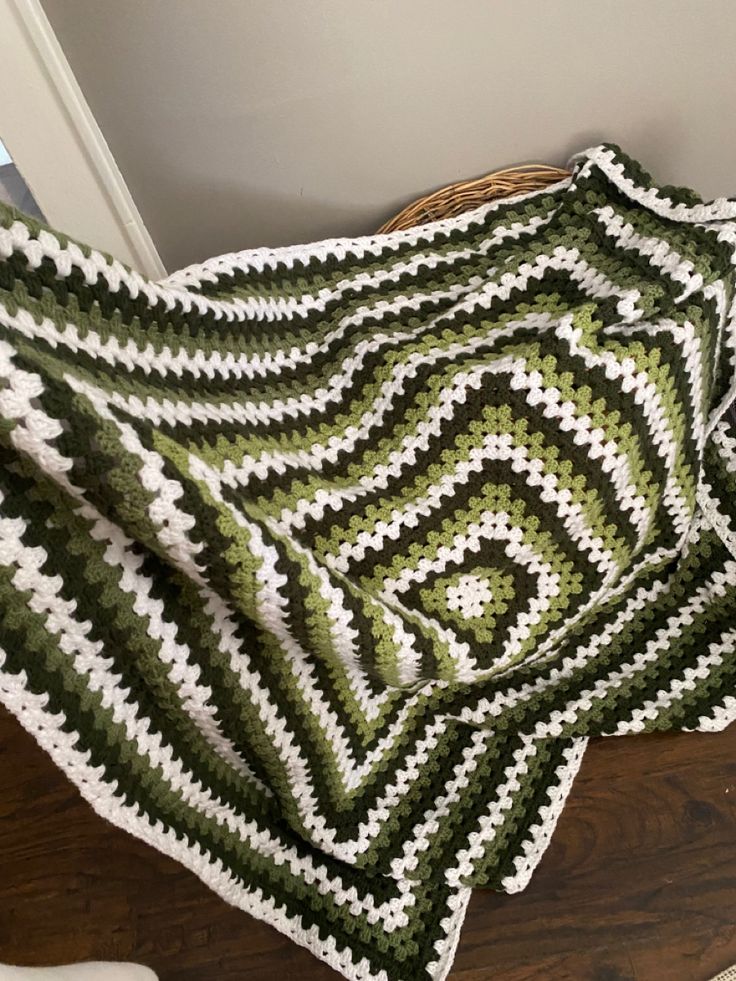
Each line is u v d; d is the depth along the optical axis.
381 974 0.75
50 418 0.46
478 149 1.00
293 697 0.70
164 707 0.63
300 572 0.57
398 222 1.02
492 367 0.72
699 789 0.82
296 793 0.74
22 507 0.51
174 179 1.01
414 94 0.93
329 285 0.93
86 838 0.88
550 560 0.75
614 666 0.87
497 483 0.72
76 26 0.85
